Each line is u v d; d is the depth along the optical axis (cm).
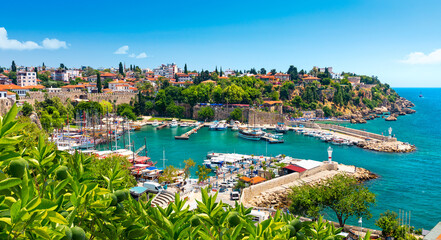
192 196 6806
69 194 870
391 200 7488
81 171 967
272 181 7788
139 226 934
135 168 9294
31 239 679
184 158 11850
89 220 901
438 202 7319
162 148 13688
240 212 1012
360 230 5238
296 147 14412
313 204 5459
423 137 17162
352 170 9825
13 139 709
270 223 889
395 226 4931
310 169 9106
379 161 11575
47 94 18300
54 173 961
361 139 16062
